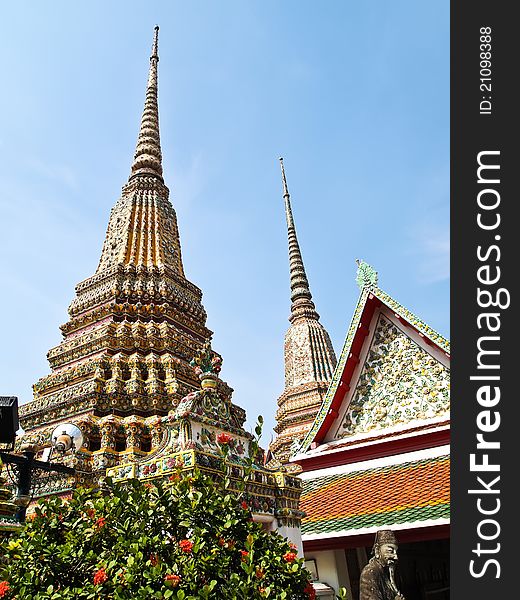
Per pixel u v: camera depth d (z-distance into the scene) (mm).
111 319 19797
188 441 7801
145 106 32219
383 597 7137
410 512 11375
